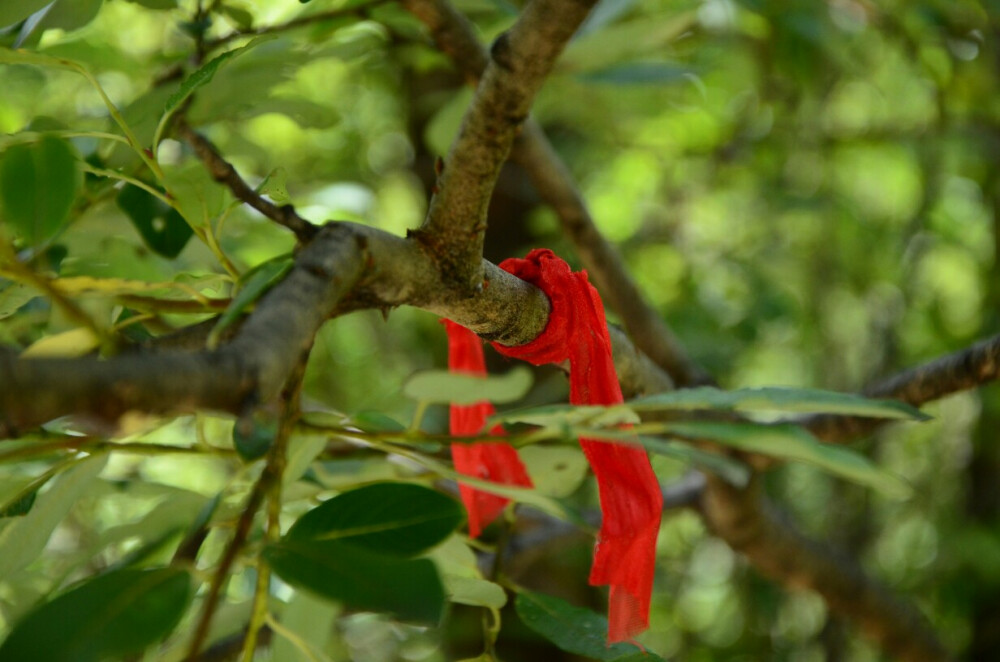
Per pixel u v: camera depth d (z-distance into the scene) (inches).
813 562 106.6
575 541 99.3
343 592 28.5
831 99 161.8
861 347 196.5
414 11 66.9
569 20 34.9
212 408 22.2
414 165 130.7
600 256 82.0
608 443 40.5
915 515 193.9
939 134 141.6
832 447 28.0
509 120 36.5
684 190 166.6
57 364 19.8
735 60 142.0
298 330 26.1
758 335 150.4
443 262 37.6
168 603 28.7
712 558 219.9
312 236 33.8
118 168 52.1
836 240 165.2
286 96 61.1
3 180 35.0
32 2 45.0
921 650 117.0
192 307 39.0
